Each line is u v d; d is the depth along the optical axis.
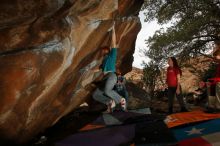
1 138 5.02
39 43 4.80
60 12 4.99
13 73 4.55
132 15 8.77
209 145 4.78
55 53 5.01
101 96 8.10
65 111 6.83
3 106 4.57
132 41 9.91
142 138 5.57
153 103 11.98
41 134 6.66
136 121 6.92
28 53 4.66
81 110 9.39
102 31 6.45
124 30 8.53
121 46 9.13
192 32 16.38
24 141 5.70
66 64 5.39
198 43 16.97
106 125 6.96
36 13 4.67
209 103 7.30
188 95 15.21
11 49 4.55
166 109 10.27
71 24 5.27
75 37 5.44
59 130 7.11
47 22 4.88
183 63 17.44
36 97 5.07
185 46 17.00
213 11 16.45
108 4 6.01
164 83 17.31
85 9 5.50
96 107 9.34
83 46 5.88
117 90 9.36
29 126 5.42
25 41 4.66
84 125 7.22
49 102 5.62
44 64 4.89
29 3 4.55
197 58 17.72
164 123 6.25
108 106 8.27
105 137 5.94
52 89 5.38
